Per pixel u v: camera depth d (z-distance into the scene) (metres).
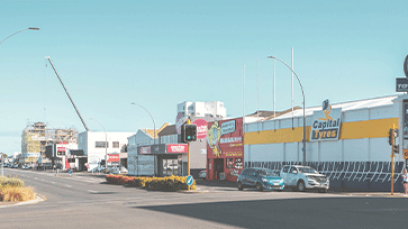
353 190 34.03
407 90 32.62
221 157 57.06
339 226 12.23
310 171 32.91
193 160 65.12
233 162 54.53
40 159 159.00
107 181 51.38
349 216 14.46
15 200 25.52
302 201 21.02
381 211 15.95
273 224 12.86
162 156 70.31
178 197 25.53
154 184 36.31
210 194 28.06
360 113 36.69
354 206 18.08
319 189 31.77
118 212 17.16
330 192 31.59
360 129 36.50
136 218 14.91
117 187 41.53
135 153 83.44
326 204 19.14
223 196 25.59
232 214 15.57
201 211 16.75
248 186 33.66
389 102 36.34
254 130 50.72
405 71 32.69
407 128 32.19
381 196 27.00
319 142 41.06
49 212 17.86
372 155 35.25
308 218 14.10
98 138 116.69
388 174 33.44
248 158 51.56
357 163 36.56
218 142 57.78
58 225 13.42
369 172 35.16
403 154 32.22
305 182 31.41
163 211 17.08
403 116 32.38
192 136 29.94
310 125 42.25
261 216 14.85
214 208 17.83
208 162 60.03
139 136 82.75
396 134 28.73
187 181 31.70
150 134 80.56
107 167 93.56
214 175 58.75
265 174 33.09
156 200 23.33
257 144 50.12
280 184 32.16
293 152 44.31
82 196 29.06
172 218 14.70
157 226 12.87
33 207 21.12
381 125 34.56
